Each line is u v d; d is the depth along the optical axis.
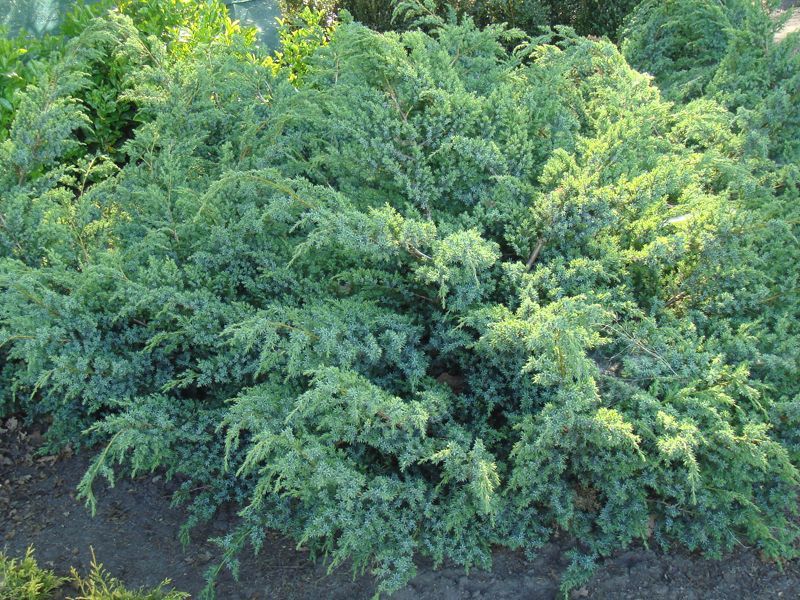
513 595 2.92
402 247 3.35
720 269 3.47
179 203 3.80
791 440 3.15
